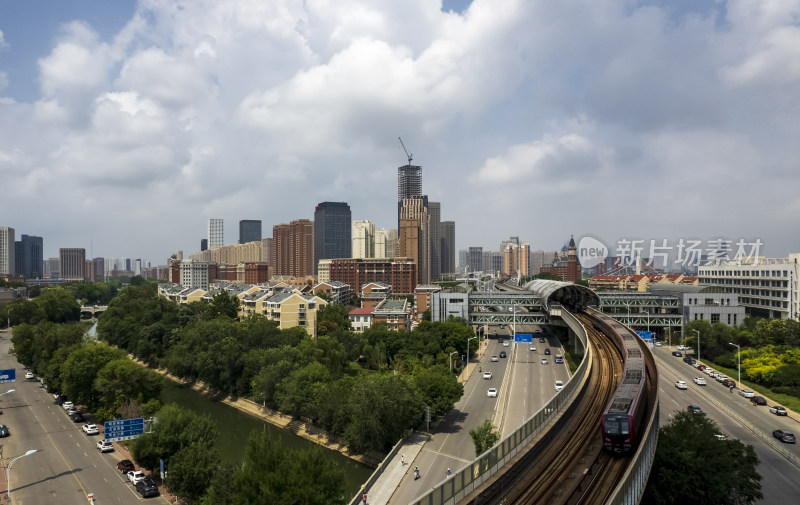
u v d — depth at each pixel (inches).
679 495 2204.7
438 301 7632.9
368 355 5925.2
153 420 3361.2
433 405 3806.6
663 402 4217.5
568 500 1715.1
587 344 4202.8
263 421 4623.5
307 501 2203.5
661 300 7524.6
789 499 2522.1
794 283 7613.2
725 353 5669.3
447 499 1541.6
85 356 4633.4
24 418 4596.5
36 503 2910.9
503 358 6407.5
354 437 3422.7
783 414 3860.7
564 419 2501.2
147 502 2955.2
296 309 7440.9
